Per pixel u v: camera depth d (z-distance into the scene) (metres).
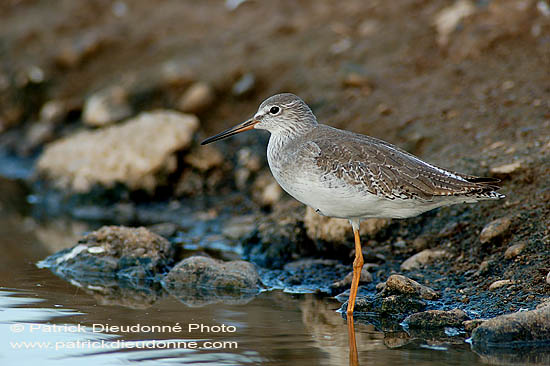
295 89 17.52
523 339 9.36
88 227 15.73
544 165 12.49
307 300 11.57
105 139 17.47
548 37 16.12
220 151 17.23
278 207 14.62
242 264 12.58
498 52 16.28
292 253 13.32
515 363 8.76
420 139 14.77
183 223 15.80
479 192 10.38
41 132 19.59
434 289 11.21
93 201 16.81
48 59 21.09
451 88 15.93
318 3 20.12
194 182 16.94
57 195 17.25
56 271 12.94
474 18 17.11
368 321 10.52
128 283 12.50
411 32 17.80
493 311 10.26
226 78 18.39
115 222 16.05
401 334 9.93
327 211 10.90
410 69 16.92
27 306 11.03
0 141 20.36
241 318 10.62
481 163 13.07
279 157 11.38
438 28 17.47
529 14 16.67
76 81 20.41
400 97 16.22
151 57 20.14
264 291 12.07
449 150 14.07
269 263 13.30
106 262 12.96
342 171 10.43
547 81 15.08
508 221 11.70
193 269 12.52
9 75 21.12
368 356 9.07
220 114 18.05
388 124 15.57
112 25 21.72
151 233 13.56
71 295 11.65
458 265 11.66
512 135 13.83
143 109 18.75
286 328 10.19
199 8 21.84
